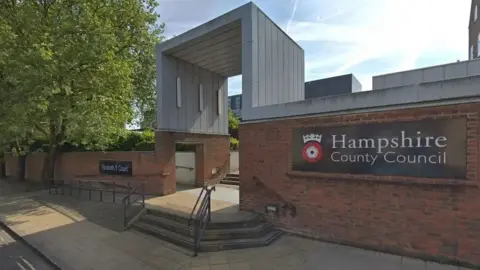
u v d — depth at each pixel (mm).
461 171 4879
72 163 14164
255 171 7516
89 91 11133
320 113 6441
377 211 5730
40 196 12562
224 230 6492
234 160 16516
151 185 10750
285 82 9188
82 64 10617
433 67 6613
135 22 13859
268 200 7270
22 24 10211
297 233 6785
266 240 6328
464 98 4855
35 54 9094
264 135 7367
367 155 5820
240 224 6746
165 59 10570
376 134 5715
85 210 9547
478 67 6082
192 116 11836
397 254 5523
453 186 4965
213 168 12984
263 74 7977
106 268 5336
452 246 5004
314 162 6527
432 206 5172
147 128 19562
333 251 5824
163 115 10500
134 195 10797
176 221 7242
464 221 4895
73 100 11031
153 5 15555
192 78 11836
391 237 5582
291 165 6895
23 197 12531
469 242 4855
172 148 10867
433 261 5176
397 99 5480
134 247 6309
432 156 5129
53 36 10219
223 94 13789
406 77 6969
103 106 11352
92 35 10500
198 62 11516
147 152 10961
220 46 9766
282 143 7055
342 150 6133
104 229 7637
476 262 4805
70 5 11352
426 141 5184
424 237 5258
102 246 6410
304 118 6688
